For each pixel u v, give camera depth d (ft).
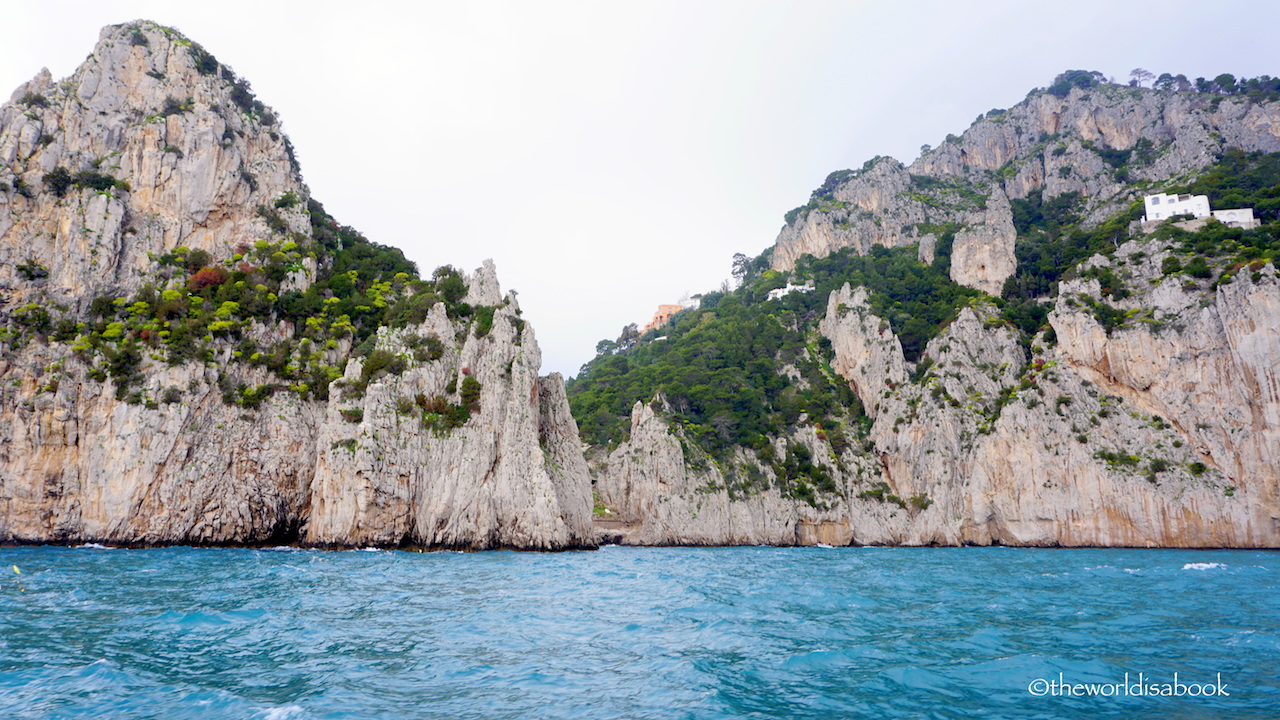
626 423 392.88
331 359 254.47
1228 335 271.90
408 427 218.79
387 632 86.79
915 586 141.49
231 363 232.53
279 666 69.36
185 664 69.62
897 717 55.21
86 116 272.51
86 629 85.05
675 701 59.11
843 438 363.15
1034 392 311.47
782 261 640.17
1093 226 455.63
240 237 283.38
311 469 232.12
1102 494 281.13
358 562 173.37
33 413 208.74
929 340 384.88
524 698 59.88
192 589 119.96
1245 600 119.14
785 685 64.18
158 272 255.09
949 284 443.73
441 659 73.31
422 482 216.54
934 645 81.41
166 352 221.46
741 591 131.34
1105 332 305.12
